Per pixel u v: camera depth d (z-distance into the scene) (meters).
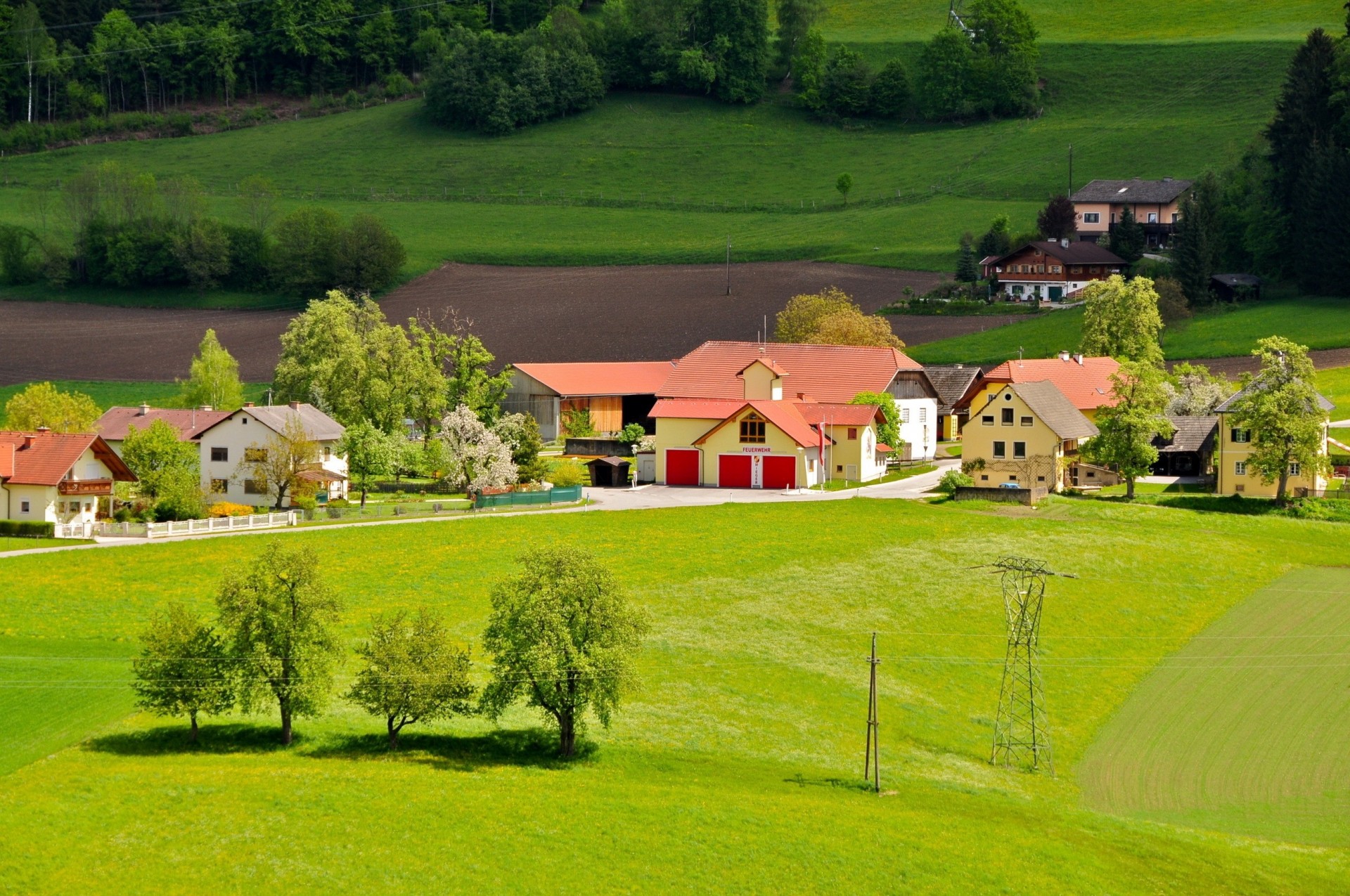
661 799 113.25
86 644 144.12
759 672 146.12
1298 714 144.00
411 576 171.75
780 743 129.50
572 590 125.00
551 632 122.00
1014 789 124.00
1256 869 108.62
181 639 119.94
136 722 122.69
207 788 107.12
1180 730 139.75
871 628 161.50
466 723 130.25
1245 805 123.19
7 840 96.25
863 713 138.38
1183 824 118.19
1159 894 104.06
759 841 107.00
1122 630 167.62
